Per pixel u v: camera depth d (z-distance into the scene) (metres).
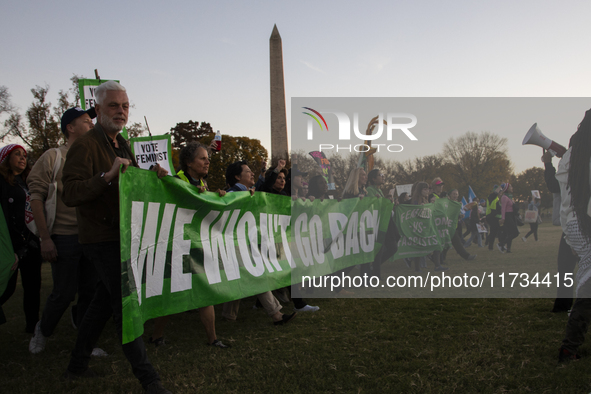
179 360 2.99
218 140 4.67
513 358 2.78
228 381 2.58
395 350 3.01
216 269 3.53
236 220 3.88
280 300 5.27
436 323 3.69
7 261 3.34
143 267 2.73
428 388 2.34
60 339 3.68
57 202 3.22
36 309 3.95
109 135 2.57
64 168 2.35
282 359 2.92
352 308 4.42
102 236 2.41
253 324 4.05
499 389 2.29
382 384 2.44
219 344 3.31
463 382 2.42
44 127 24.88
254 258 4.04
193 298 3.23
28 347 3.46
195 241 3.34
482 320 3.72
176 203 3.11
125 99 2.54
